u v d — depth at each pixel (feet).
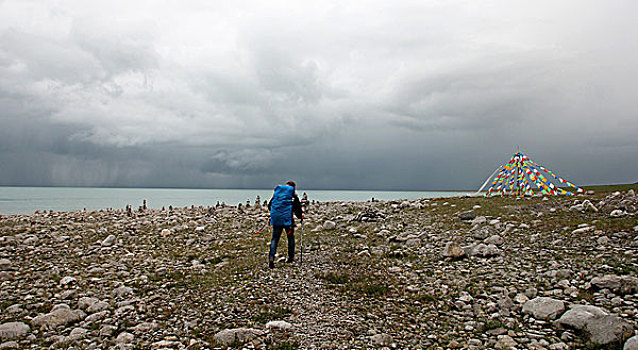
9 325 23.82
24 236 55.98
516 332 21.80
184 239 55.36
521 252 37.06
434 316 25.09
